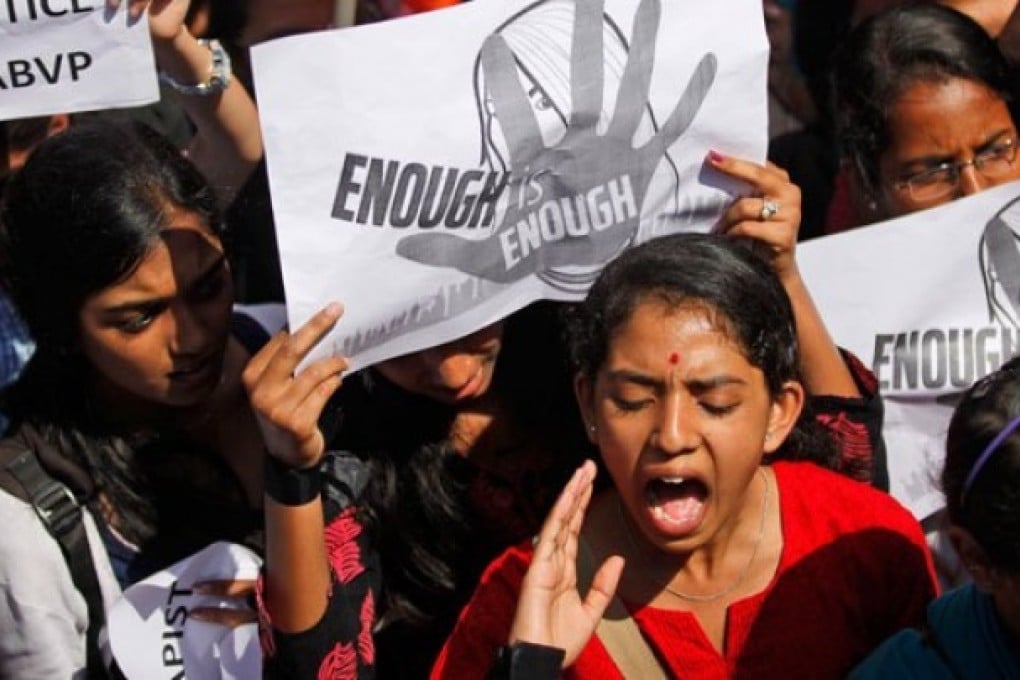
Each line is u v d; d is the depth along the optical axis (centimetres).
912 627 317
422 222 321
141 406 355
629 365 302
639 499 304
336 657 323
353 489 344
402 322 325
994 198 390
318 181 313
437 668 321
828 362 356
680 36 338
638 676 313
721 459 301
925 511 389
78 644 349
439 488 351
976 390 300
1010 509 287
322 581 321
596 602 302
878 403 360
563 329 343
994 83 407
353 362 322
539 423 355
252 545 360
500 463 355
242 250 443
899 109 406
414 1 432
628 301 305
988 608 302
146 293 334
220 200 359
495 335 343
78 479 349
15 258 342
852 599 316
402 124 317
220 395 359
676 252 310
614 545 323
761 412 305
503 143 325
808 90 555
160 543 354
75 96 341
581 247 339
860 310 394
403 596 354
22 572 342
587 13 330
